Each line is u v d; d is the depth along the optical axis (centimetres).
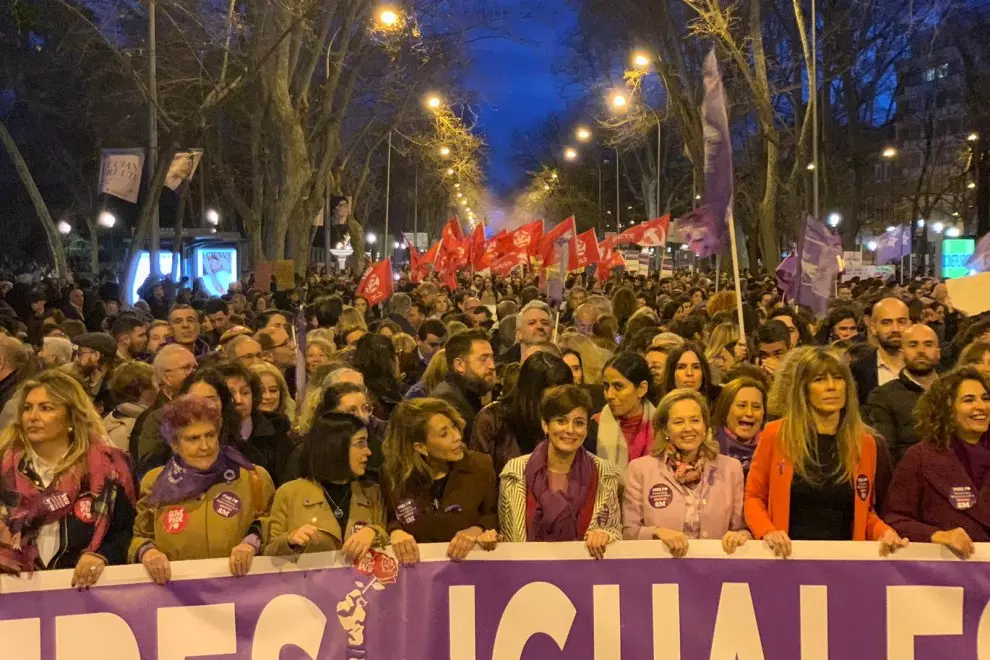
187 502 412
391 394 647
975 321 703
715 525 441
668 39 3181
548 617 417
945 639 417
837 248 1162
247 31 2362
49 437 418
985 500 429
